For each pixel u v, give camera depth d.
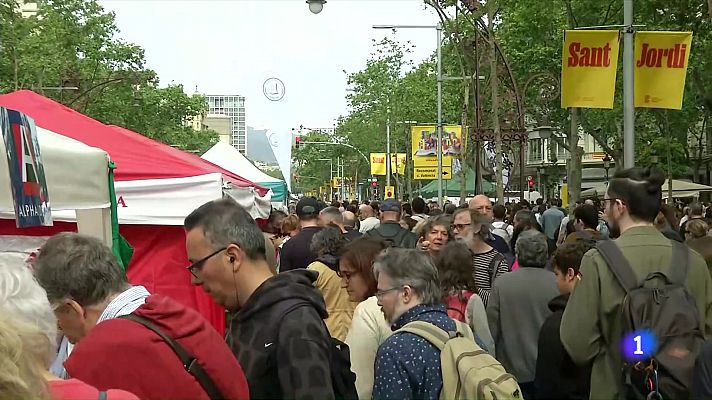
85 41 41.38
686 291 4.13
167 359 2.85
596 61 12.58
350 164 94.12
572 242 5.51
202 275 3.52
